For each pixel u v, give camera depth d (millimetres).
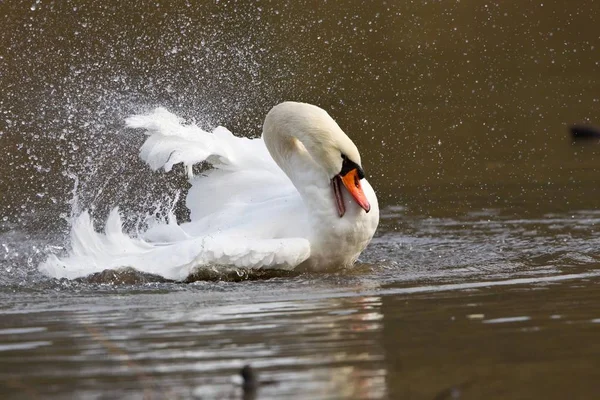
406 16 28422
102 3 22094
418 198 16484
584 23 28641
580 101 23188
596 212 14812
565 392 6152
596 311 8352
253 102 20344
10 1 22031
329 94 22781
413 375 6609
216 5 22594
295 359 7098
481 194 16531
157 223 12461
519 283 9906
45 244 13305
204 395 6297
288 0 23906
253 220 11469
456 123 21656
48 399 6320
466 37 27531
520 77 25422
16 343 7879
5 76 20266
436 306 8836
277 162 11805
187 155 11977
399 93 23672
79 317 8844
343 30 25062
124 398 6285
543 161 18984
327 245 11219
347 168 11172
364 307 8898
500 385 6324
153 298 9766
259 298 9570
